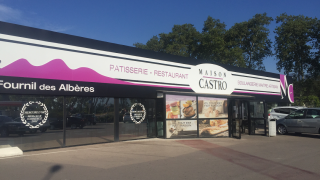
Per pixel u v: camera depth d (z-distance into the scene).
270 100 21.81
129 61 12.30
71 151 9.34
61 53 10.07
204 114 14.05
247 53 41.75
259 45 39.91
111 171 6.65
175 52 40.25
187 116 13.61
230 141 12.72
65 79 10.12
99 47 11.24
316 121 14.28
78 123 10.61
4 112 8.83
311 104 32.72
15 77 8.90
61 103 10.14
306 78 40.38
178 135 13.33
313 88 39.72
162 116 13.27
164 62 13.83
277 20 42.75
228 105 14.67
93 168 6.92
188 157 8.60
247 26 40.94
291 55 39.28
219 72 16.95
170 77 14.05
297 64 40.25
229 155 9.04
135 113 12.70
